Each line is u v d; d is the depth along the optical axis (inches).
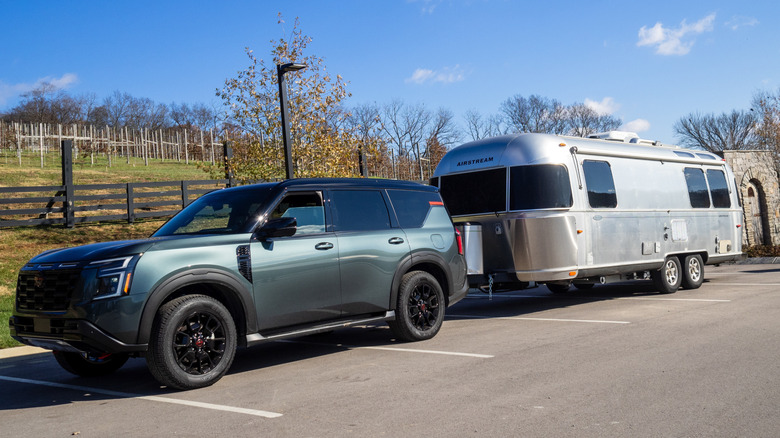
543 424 175.9
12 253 645.9
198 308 232.5
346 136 704.4
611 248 428.5
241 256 246.2
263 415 195.3
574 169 405.7
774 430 166.6
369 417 188.2
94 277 217.2
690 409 186.7
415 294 315.6
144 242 230.1
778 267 674.2
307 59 689.6
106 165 1592.0
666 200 486.3
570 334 318.0
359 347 311.3
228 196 281.9
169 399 221.5
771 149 1074.1
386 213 307.6
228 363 240.8
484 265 410.0
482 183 412.5
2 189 706.8
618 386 214.1
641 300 451.2
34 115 3408.0
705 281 571.8
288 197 272.8
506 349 284.8
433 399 205.6
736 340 285.9
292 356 297.4
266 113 681.6
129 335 217.3
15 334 240.4
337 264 277.0
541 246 388.2
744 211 1016.2
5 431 192.1
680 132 3646.7
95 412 209.8
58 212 798.5
